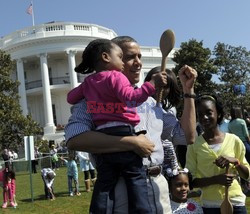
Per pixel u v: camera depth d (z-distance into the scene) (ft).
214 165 13.30
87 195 41.11
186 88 10.50
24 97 138.00
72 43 135.23
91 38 137.08
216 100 13.67
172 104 12.01
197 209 12.67
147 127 9.80
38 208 35.73
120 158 8.43
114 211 8.46
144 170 8.81
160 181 9.58
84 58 9.16
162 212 9.35
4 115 91.91
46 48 134.82
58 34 134.82
